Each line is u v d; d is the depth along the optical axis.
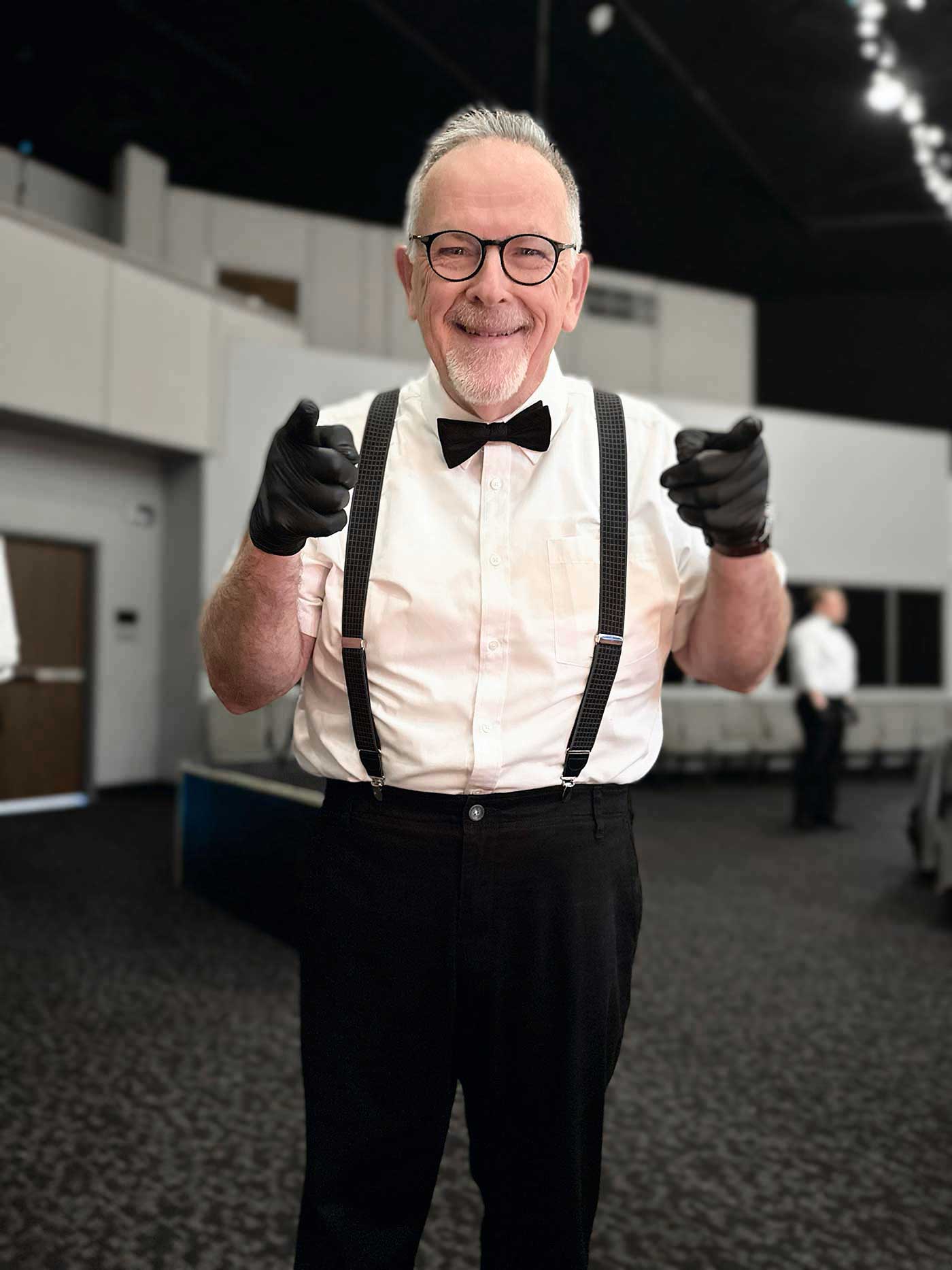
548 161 0.92
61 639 6.98
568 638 0.94
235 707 0.99
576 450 0.97
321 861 0.99
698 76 7.92
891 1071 2.43
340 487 0.79
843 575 9.62
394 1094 0.96
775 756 8.51
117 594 7.33
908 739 9.05
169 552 7.60
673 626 1.03
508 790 0.94
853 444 9.68
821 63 7.68
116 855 5.02
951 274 11.10
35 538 6.79
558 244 0.89
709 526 0.81
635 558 0.97
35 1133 2.04
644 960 3.37
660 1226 1.74
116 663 7.32
